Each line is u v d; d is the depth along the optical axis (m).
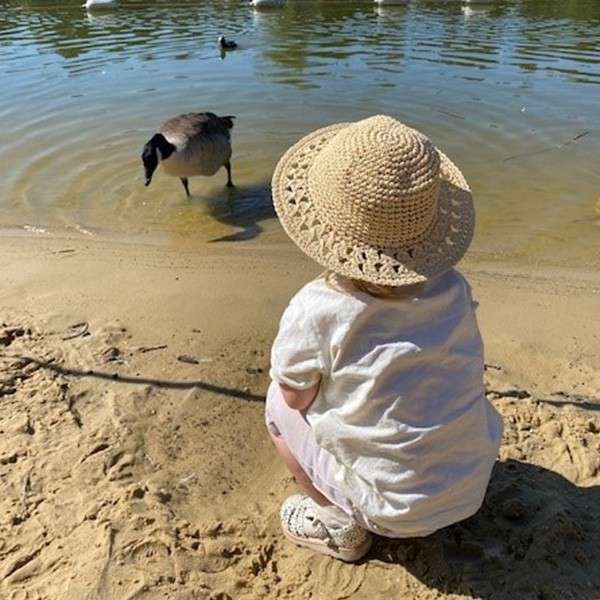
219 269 2.06
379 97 3.55
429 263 0.81
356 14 5.49
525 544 1.05
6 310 1.76
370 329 0.85
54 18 5.47
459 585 1.00
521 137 3.07
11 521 1.11
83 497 1.15
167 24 5.25
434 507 0.92
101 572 1.01
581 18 5.24
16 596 0.99
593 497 1.14
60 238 2.31
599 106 3.40
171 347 1.58
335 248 0.81
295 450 1.00
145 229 2.42
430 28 4.98
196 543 1.07
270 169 2.90
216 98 3.59
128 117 3.35
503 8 5.64
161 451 1.26
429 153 0.80
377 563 1.04
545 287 1.97
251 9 5.73
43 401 1.38
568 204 2.51
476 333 0.91
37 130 3.19
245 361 1.53
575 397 1.41
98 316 1.73
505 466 1.21
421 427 0.87
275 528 1.11
